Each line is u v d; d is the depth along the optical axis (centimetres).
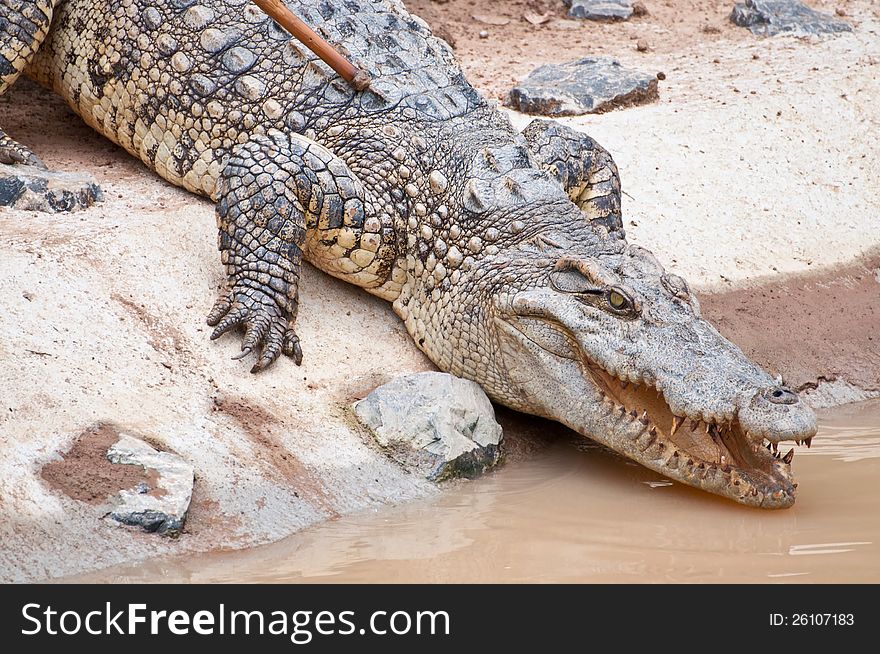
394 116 1523
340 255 1453
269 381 1335
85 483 1080
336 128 1523
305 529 1148
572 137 1662
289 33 1586
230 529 1109
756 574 1067
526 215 1407
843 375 1708
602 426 1287
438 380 1341
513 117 2159
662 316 1258
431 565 1073
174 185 1650
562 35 2700
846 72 2458
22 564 991
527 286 1324
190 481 1116
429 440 1293
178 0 1625
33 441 1102
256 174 1407
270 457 1220
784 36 2680
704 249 1852
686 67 2492
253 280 1387
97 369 1233
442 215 1434
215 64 1587
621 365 1240
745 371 1212
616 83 2250
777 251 1892
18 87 1961
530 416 1466
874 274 1912
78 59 1686
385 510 1212
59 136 1806
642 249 1363
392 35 1661
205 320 1383
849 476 1349
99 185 1566
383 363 1436
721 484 1235
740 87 2359
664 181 1995
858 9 2889
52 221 1466
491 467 1338
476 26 2727
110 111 1675
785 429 1150
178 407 1235
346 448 1275
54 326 1262
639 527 1184
